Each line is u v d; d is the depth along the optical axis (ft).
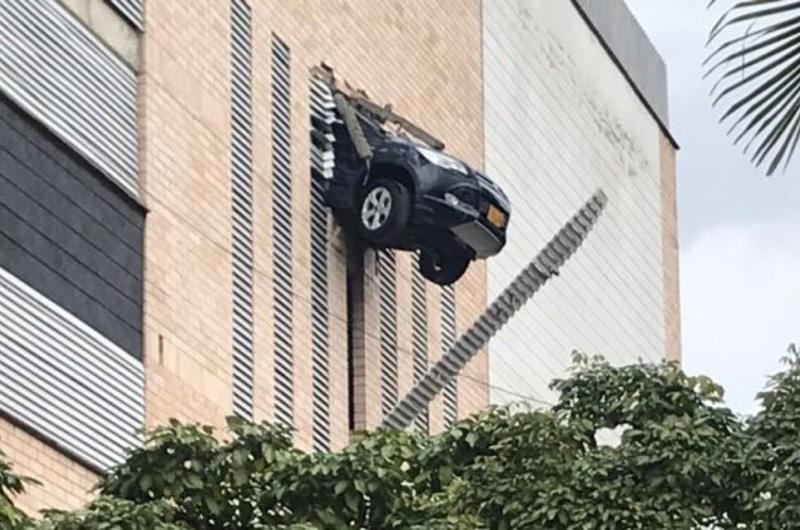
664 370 76.48
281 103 109.50
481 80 136.36
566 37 151.74
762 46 37.68
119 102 94.99
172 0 99.66
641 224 166.61
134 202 94.68
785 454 72.64
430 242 112.16
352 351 114.93
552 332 146.00
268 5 109.09
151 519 65.16
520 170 141.38
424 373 122.11
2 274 83.97
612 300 158.92
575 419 75.97
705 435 73.20
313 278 110.52
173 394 95.66
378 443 71.97
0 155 85.35
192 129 100.22
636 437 73.87
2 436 82.07
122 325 92.68
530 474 72.33
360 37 119.14
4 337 83.46
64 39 90.84
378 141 111.65
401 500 69.72
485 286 132.77
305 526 66.64
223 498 68.85
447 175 109.50
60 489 85.71
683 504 71.97
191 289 98.43
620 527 71.31
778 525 71.31
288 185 108.99
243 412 102.01
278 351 106.01
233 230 102.99
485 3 138.10
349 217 113.09
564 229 127.65
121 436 90.99
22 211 86.28
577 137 152.97
